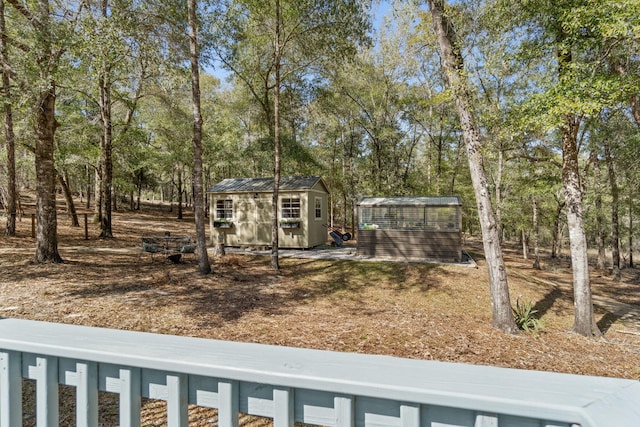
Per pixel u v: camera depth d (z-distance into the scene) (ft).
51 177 28.04
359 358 2.94
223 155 67.05
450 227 38.27
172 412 2.97
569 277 46.01
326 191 53.31
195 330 17.79
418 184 70.44
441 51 23.04
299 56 46.47
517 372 2.62
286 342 17.15
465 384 2.46
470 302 27.30
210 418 9.76
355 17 33.78
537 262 51.08
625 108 28.71
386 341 18.44
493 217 22.76
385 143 66.69
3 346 3.44
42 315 17.51
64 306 19.02
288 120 58.49
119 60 24.59
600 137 33.96
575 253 23.97
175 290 24.18
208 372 2.84
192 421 9.59
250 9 35.96
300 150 50.52
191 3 27.45
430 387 2.41
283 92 55.52
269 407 2.77
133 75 31.83
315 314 22.12
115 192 79.87
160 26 29.37
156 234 54.24
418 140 71.46
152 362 2.96
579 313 23.70
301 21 36.29
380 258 38.70
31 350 3.31
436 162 73.15
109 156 45.21
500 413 2.27
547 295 32.07
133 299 21.31
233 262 34.19
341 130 71.67
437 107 60.23
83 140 45.70
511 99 22.03
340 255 40.57
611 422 2.04
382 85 61.87
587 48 19.60
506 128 21.31
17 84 23.66
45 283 22.77
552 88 19.13
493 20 21.13
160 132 54.85
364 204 40.11
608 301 35.58
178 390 2.97
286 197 45.52
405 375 2.62
